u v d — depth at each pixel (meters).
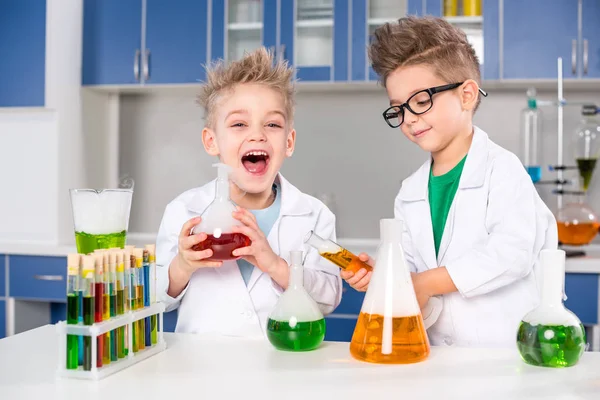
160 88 2.98
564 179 2.63
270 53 1.20
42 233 2.88
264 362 0.85
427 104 1.17
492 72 2.63
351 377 0.78
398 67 1.18
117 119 3.24
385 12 2.72
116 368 0.81
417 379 0.77
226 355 0.89
